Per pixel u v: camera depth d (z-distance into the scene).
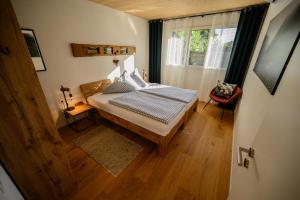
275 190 0.42
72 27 2.41
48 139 1.12
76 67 2.63
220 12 3.10
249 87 2.16
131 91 3.12
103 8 2.80
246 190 0.76
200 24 3.43
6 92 0.84
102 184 1.52
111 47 3.14
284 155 0.44
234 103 3.30
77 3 2.38
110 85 3.00
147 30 4.14
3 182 0.89
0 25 0.75
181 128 2.55
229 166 1.77
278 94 0.77
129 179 1.58
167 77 4.39
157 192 1.45
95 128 2.58
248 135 1.30
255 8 2.67
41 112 1.04
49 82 2.29
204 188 1.49
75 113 2.34
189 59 3.92
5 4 0.75
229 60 3.24
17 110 0.91
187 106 2.50
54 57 2.27
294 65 0.66
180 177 1.62
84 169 1.70
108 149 2.04
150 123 1.86
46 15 2.06
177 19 3.67
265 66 1.34
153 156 1.92
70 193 1.42
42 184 1.17
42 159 1.12
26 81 0.92
